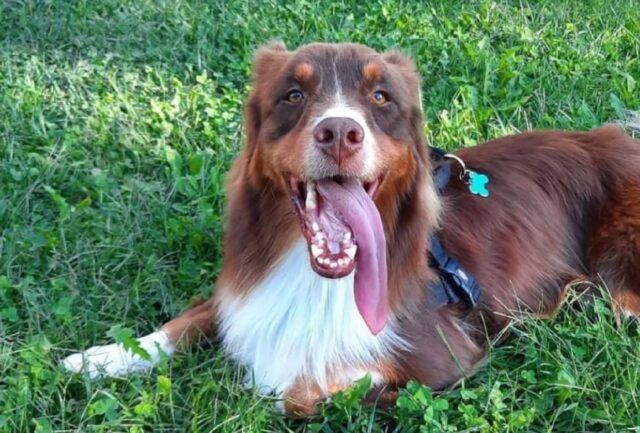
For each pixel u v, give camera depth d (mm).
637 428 929
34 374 947
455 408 970
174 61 1609
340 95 899
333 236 872
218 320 1026
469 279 1027
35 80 1513
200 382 966
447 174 1096
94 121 1408
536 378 1016
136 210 1235
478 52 1650
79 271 1127
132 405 946
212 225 1204
